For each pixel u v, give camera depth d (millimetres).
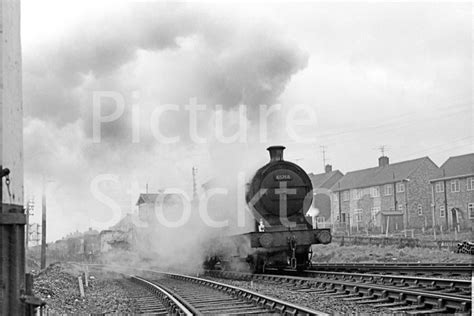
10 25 4551
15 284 4371
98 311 11188
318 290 11961
